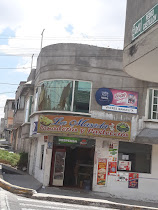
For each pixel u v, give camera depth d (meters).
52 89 16.25
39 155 17.59
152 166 16.22
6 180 15.95
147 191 15.95
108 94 16.14
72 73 16.02
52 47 16.69
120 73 16.45
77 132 14.91
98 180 15.67
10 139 49.28
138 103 16.45
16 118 26.88
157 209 12.81
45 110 16.25
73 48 16.28
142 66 10.24
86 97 15.98
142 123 16.31
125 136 15.41
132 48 9.93
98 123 15.14
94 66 16.25
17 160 23.55
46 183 15.62
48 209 10.21
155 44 8.42
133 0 10.27
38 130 15.35
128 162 16.12
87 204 12.60
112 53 16.55
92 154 16.47
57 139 15.88
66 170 16.77
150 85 16.47
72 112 15.66
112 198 15.17
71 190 15.39
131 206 12.75
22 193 12.62
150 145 16.47
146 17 9.11
